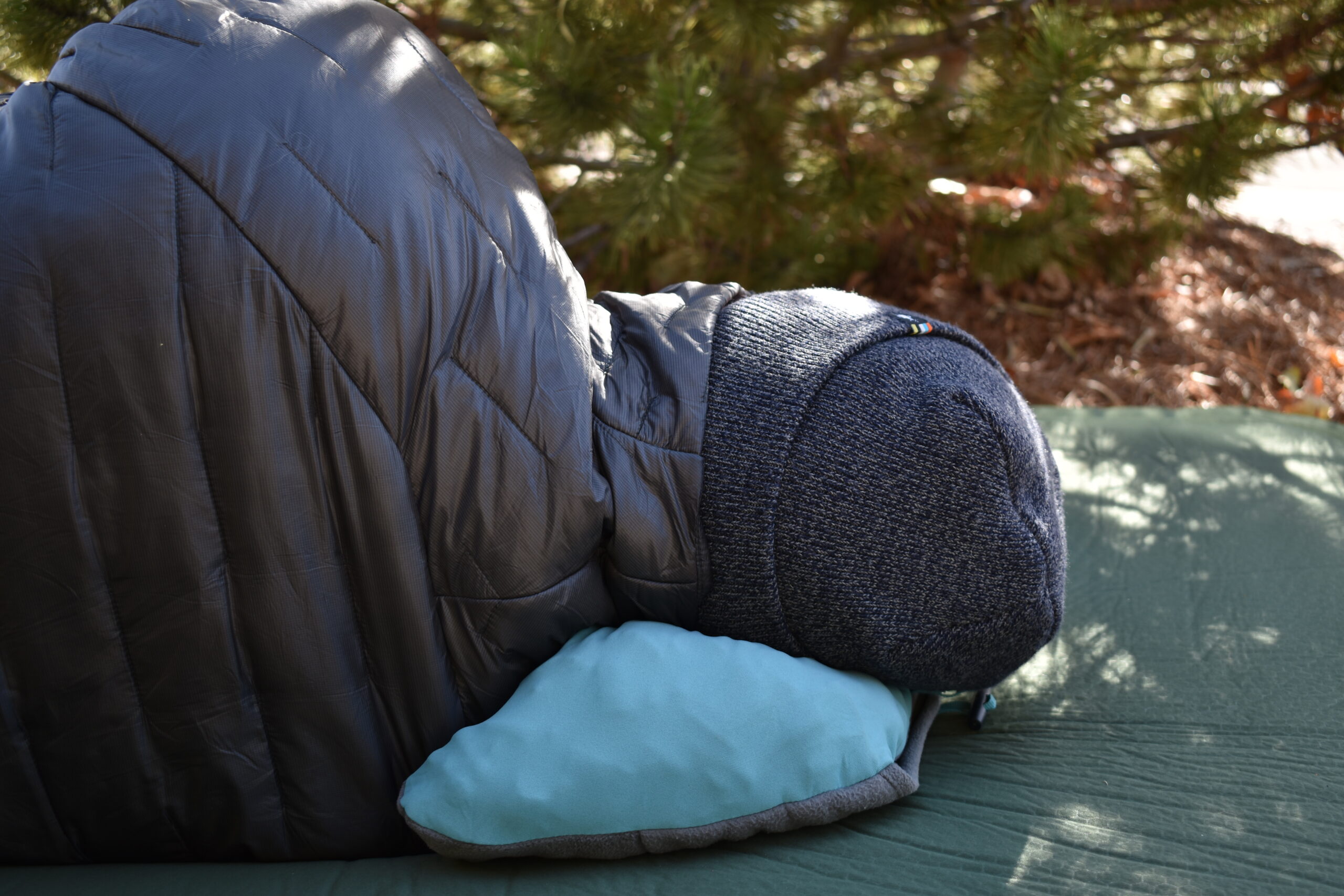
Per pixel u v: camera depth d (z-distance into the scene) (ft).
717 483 3.76
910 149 8.98
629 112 7.39
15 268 3.35
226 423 3.42
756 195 8.50
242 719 3.62
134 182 3.41
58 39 5.82
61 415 3.37
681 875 3.45
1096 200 9.52
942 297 10.15
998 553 3.71
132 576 3.48
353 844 3.75
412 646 3.67
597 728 3.50
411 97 3.93
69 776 3.62
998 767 4.07
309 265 3.44
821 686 3.71
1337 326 9.75
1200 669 4.73
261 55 3.70
